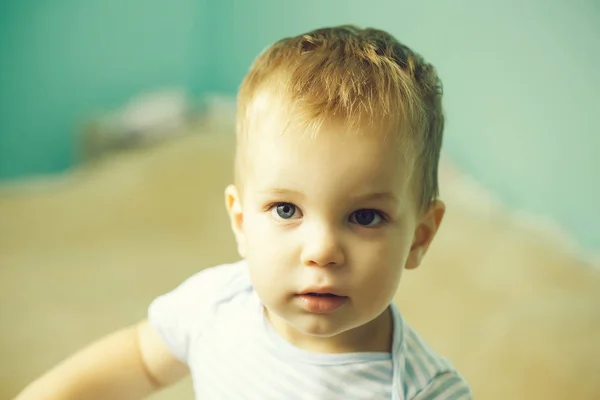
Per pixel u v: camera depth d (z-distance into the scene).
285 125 0.60
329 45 0.70
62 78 2.27
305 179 0.58
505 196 1.81
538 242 1.66
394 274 0.62
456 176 1.87
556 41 1.66
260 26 2.30
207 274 0.84
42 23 2.20
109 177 2.05
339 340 0.69
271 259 0.61
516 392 1.25
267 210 0.61
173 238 1.78
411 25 1.91
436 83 0.72
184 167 2.05
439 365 0.69
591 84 1.62
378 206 0.59
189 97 2.50
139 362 0.83
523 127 1.75
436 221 0.71
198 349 0.78
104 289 1.54
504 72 1.76
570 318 1.44
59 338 1.36
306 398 0.68
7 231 1.75
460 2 1.80
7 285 1.52
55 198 1.94
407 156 0.61
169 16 2.42
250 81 0.69
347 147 0.58
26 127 2.24
